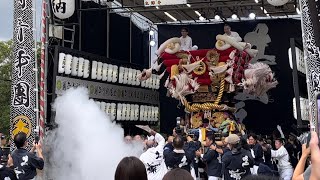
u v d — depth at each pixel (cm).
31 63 1212
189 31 2164
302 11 961
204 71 1598
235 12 1997
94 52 1688
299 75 1445
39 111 1237
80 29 1578
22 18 1219
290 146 1387
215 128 1534
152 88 2025
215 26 2139
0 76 2803
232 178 881
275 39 2064
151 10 1848
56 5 1311
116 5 1872
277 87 2047
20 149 798
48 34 1334
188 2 1833
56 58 1329
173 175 290
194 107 1638
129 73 1806
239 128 1552
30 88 1207
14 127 1198
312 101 926
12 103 1210
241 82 1617
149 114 1992
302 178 308
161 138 928
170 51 1609
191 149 952
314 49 932
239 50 1559
